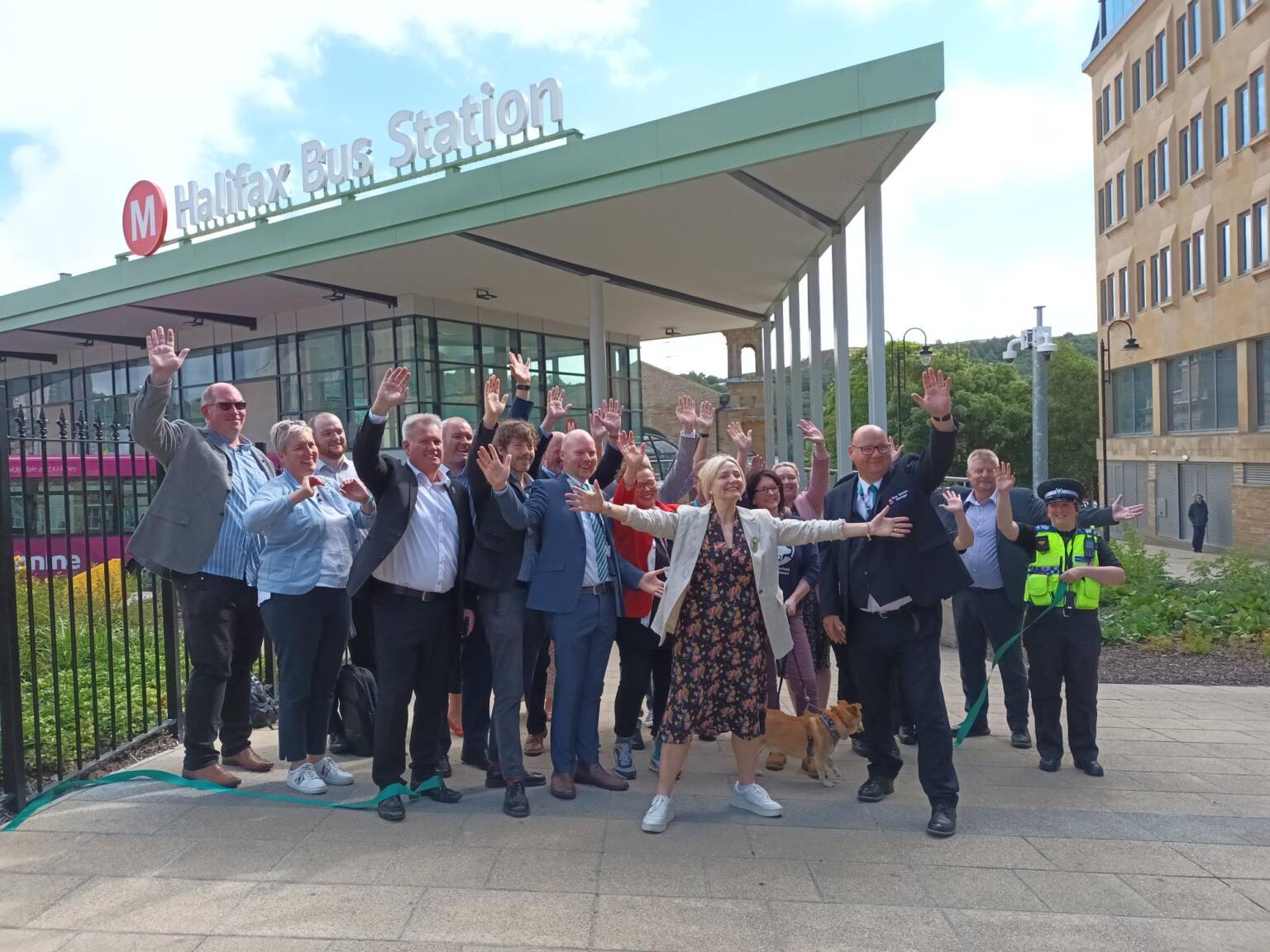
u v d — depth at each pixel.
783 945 3.04
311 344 19.45
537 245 13.83
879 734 4.62
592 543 4.62
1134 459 32.72
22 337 21.56
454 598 4.37
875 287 11.29
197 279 15.95
